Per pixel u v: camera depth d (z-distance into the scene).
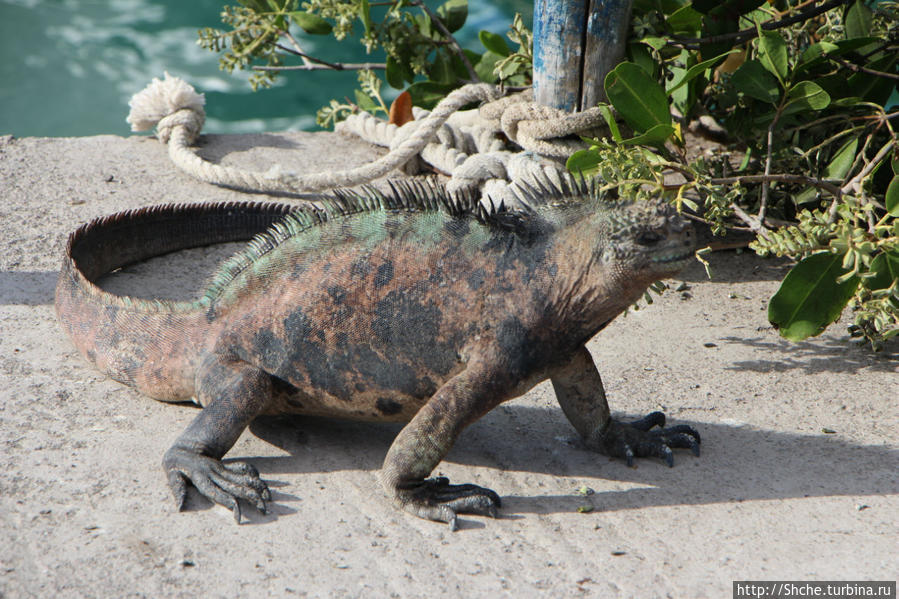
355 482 3.94
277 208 6.49
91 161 7.94
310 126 13.98
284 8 8.48
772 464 4.14
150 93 8.32
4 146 8.10
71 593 3.16
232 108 14.60
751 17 6.80
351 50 16.66
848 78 6.34
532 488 3.95
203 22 18.11
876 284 4.95
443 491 3.77
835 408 4.66
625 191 5.18
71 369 4.73
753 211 6.67
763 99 5.71
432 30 8.71
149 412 4.39
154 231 6.20
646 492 3.92
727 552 3.49
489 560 3.43
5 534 3.43
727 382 4.94
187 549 3.42
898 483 3.97
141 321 4.41
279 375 3.99
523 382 3.73
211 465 3.76
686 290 6.10
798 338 5.03
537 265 3.68
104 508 3.63
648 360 5.18
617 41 6.32
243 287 4.11
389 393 3.91
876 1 6.98
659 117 5.56
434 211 3.88
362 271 3.88
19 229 6.52
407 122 8.27
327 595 3.21
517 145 7.23
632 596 3.23
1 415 4.25
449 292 3.77
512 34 7.65
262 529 3.56
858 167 6.10
